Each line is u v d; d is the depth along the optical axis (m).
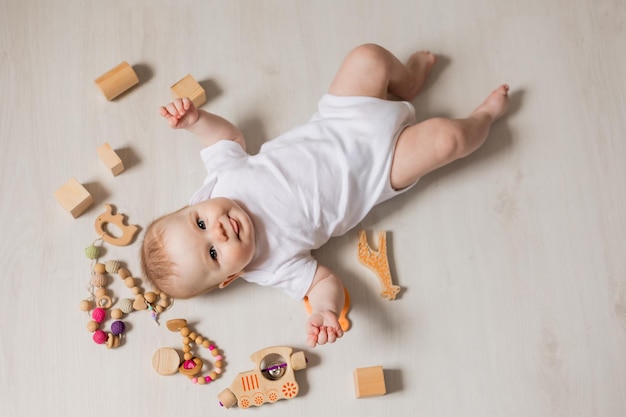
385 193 1.39
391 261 1.45
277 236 1.31
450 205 1.48
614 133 1.54
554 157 1.52
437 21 1.60
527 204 1.49
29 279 1.41
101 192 1.46
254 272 1.33
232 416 1.36
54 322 1.39
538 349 1.42
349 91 1.40
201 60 1.55
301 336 1.40
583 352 1.42
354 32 1.58
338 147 1.33
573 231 1.48
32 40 1.55
